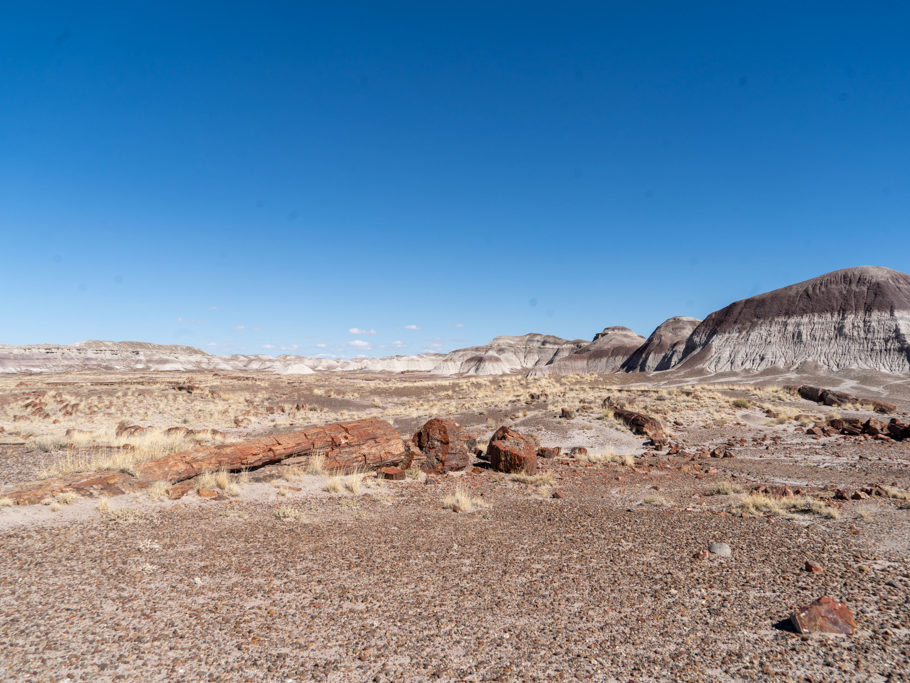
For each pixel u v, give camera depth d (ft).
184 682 18.06
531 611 24.53
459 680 18.53
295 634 21.85
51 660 18.93
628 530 39.27
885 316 294.87
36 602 23.71
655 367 439.22
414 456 65.26
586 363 533.55
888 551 33.58
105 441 73.05
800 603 25.59
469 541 36.09
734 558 32.48
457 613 24.22
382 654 20.31
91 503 40.98
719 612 24.53
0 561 28.40
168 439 70.85
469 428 107.96
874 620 23.54
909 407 149.59
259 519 40.29
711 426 106.42
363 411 163.43
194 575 28.04
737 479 62.03
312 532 37.32
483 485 58.03
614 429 97.55
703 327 390.01
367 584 27.63
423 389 223.71
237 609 24.09
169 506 42.34
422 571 29.81
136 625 22.09
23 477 50.62
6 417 111.45
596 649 20.94
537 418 108.06
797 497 49.73
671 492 54.75
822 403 141.79
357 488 52.01
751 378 268.21
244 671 18.86
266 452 54.95
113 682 17.84
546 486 57.93
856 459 74.84
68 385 211.00
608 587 27.66
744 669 19.49
